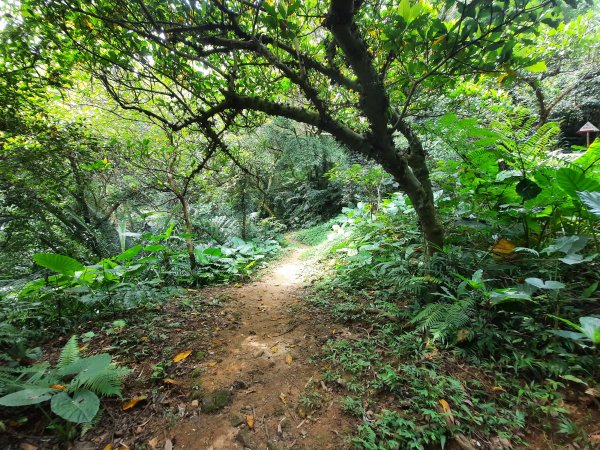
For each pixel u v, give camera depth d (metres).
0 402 1.81
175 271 6.18
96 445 1.96
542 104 6.73
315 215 14.11
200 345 3.25
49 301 3.91
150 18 2.12
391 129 3.19
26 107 4.38
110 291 4.24
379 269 4.77
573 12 4.55
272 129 11.76
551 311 2.81
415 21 2.05
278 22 2.23
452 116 3.39
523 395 2.25
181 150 6.00
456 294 3.28
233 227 10.23
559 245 2.92
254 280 6.50
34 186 5.40
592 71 7.26
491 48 2.09
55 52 3.26
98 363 2.39
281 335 3.51
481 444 1.91
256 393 2.48
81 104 5.27
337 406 2.27
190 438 2.04
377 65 3.20
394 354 2.79
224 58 3.23
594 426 1.96
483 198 4.00
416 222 5.58
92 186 7.22
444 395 2.23
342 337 3.23
